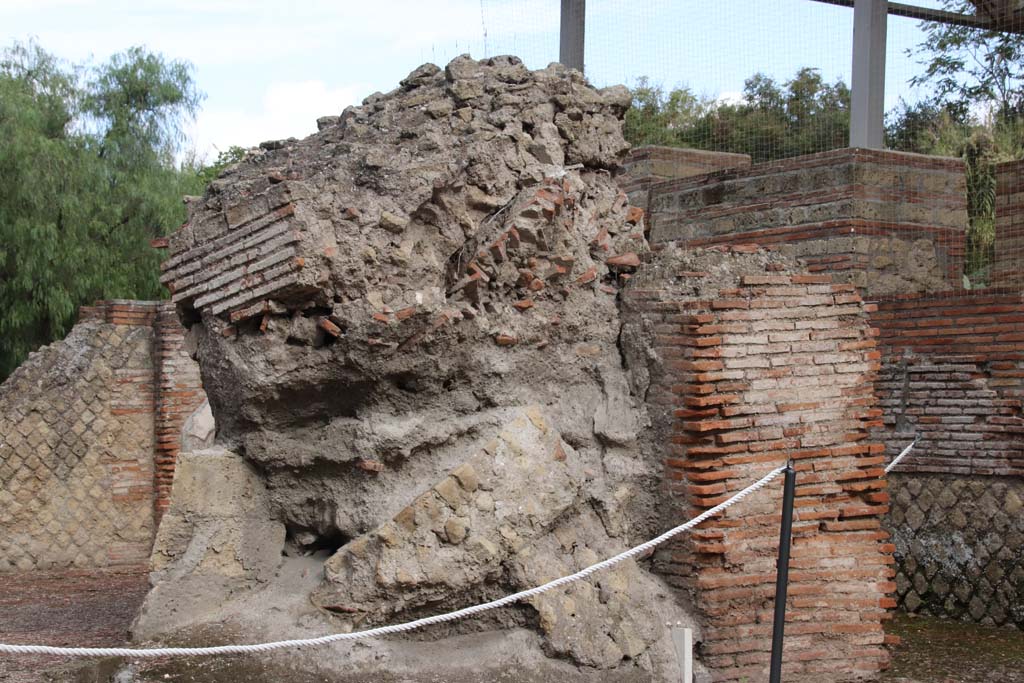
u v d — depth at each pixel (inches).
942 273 428.5
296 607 266.5
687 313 286.0
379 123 303.3
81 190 794.2
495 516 269.4
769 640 281.9
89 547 490.9
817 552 288.5
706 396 281.6
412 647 262.5
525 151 300.4
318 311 271.7
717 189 461.1
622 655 269.6
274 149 323.3
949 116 697.0
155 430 506.0
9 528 478.3
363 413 277.3
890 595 307.1
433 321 271.6
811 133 573.9
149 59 876.0
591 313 301.6
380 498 274.1
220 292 280.5
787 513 226.4
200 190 933.2
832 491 291.1
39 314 773.9
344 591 262.1
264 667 248.5
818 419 292.7
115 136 854.5
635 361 298.0
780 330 290.7
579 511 286.4
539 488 276.1
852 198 411.8
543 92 308.5
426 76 315.6
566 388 298.8
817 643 285.9
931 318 375.9
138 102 874.8
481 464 271.7
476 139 291.3
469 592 269.1
